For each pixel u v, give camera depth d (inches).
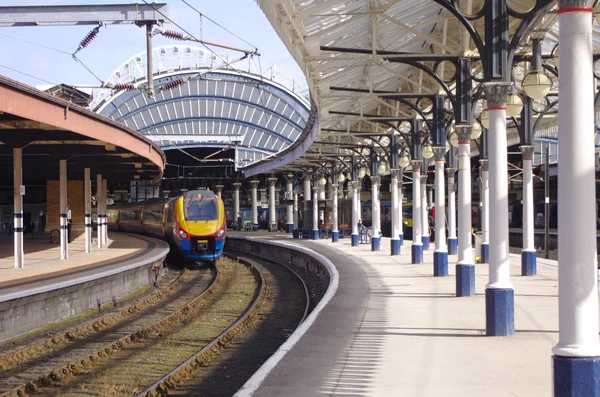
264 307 844.6
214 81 2598.4
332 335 457.4
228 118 2640.3
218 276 1177.4
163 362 522.9
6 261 968.9
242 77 2593.5
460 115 641.0
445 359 376.8
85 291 749.3
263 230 2741.1
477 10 719.1
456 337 441.7
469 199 650.8
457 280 651.5
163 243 1510.8
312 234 1911.9
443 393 307.1
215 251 1350.9
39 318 637.9
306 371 355.9
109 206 2532.0
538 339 429.7
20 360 521.3
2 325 568.1
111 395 418.0
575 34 265.0
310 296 939.3
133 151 1029.8
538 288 689.0
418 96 787.4
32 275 750.5
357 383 328.8
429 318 522.6
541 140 1392.7
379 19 658.8
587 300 258.8
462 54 636.1
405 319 520.1
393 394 307.9
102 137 858.1
